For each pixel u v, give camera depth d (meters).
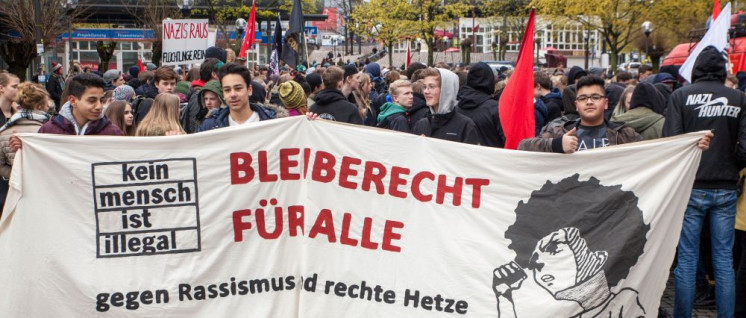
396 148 5.22
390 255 5.20
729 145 6.29
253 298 5.21
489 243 5.15
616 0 35.66
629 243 5.12
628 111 7.66
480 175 5.20
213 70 8.30
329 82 8.14
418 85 8.02
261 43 38.56
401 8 43.31
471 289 5.11
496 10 50.34
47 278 5.05
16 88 7.74
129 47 41.88
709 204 6.31
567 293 5.07
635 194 5.18
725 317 6.36
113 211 5.11
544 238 5.14
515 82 6.15
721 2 34.06
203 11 35.34
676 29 40.22
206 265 5.16
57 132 5.79
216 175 5.17
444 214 5.20
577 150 5.72
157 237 5.13
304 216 5.25
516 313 5.06
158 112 6.18
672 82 10.95
